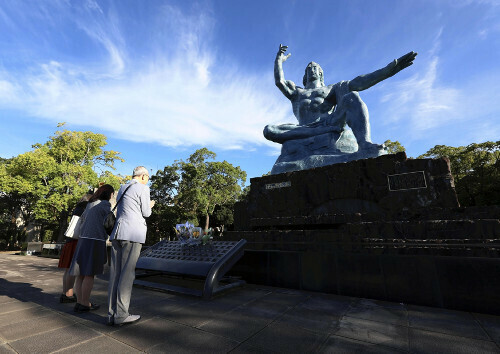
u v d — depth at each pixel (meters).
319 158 5.90
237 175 29.00
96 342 1.78
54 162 20.34
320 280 3.30
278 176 5.16
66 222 21.48
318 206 4.57
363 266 3.04
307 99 7.98
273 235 3.92
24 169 19.91
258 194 5.35
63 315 2.42
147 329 2.03
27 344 1.74
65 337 1.87
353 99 5.96
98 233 2.65
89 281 2.54
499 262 2.34
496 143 18.12
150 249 4.30
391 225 3.08
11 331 2.00
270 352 1.61
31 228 27.58
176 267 3.48
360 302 2.79
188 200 26.41
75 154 22.55
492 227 2.56
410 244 2.85
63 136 22.03
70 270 2.48
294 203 4.84
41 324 2.17
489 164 18.36
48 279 4.60
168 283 3.83
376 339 1.80
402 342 1.75
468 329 1.97
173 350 1.65
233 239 4.39
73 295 3.00
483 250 2.48
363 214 3.69
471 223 2.67
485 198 18.41
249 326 2.08
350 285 3.08
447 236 2.76
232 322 2.18
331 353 1.59
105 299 3.11
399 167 3.87
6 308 2.68
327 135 6.62
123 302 2.14
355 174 4.27
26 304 2.84
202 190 26.17
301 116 8.09
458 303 2.46
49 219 21.31
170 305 2.72
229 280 3.78
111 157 25.30
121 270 2.26
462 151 20.20
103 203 2.82
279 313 2.42
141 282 3.73
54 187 19.81
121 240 2.25
